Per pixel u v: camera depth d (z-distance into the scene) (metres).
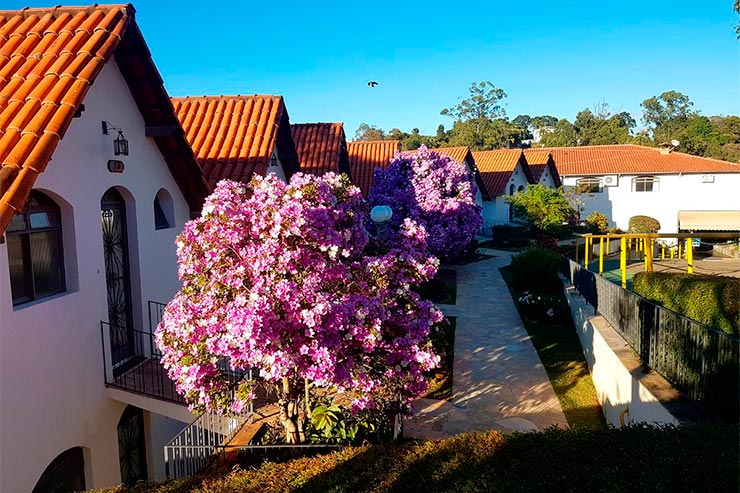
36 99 6.67
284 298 5.42
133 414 9.18
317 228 6.02
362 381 6.11
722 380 5.62
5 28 8.27
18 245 6.75
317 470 5.03
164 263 10.28
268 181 6.31
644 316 8.09
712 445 4.65
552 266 18.94
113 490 5.29
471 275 23.19
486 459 4.77
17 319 6.39
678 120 75.25
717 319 7.82
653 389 6.89
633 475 4.29
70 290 7.55
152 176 9.90
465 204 21.11
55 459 7.29
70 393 7.36
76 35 7.75
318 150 19.36
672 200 35.34
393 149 28.53
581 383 10.89
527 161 38.00
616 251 28.08
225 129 14.00
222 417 7.99
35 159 5.98
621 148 42.56
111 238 8.91
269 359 5.25
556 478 4.33
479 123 72.00
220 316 5.77
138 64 8.77
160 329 6.37
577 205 35.81
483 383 10.95
